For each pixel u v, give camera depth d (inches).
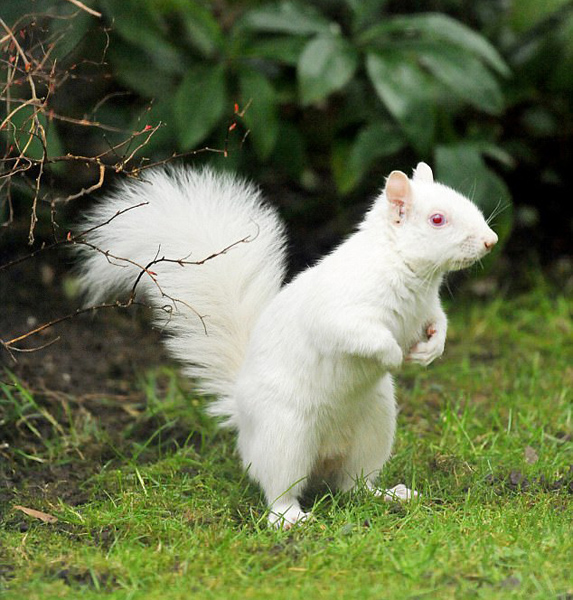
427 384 425.4
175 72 514.0
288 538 274.8
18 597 239.1
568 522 281.1
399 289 291.1
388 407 312.7
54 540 278.8
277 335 301.9
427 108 461.4
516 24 507.2
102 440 366.6
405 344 306.2
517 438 355.6
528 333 483.5
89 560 258.8
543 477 322.0
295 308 300.0
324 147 588.4
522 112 563.8
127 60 502.6
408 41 486.9
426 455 346.0
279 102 522.9
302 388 296.2
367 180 568.1
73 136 550.6
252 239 328.5
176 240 330.0
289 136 518.9
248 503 309.7
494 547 256.2
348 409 303.0
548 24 541.0
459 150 475.2
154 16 484.1
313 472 319.6
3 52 339.0
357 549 257.4
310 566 251.4
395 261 291.6
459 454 341.7
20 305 468.8
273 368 299.9
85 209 507.5
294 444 296.5
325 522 284.8
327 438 308.3
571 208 585.0
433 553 251.8
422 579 243.0
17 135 350.3
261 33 523.2
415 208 290.7
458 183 467.2
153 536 278.2
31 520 295.3
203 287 329.4
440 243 288.0
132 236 330.0
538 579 243.1
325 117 582.2
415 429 373.1
